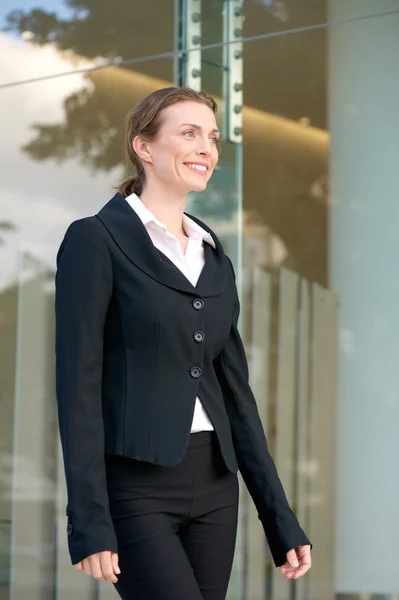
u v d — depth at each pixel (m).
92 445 3.92
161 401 4.07
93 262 4.07
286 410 7.06
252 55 7.19
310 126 7.03
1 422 7.51
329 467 6.98
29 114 7.63
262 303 7.10
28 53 7.69
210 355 4.26
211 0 7.28
